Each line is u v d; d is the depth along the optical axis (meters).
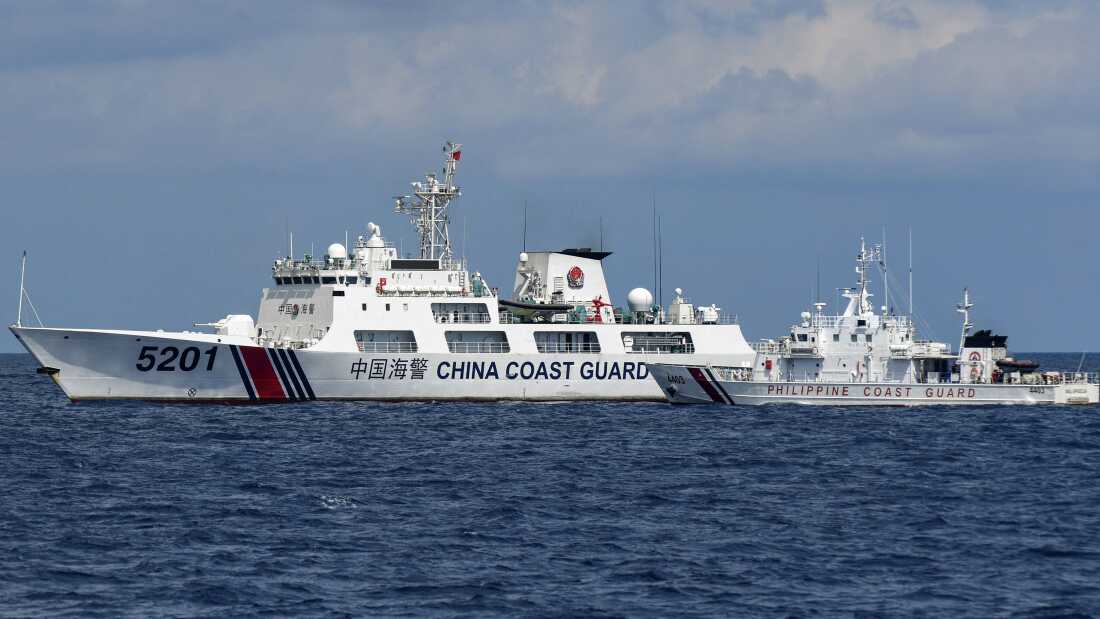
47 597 87.94
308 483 132.12
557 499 123.81
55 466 142.62
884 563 98.88
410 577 93.38
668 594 89.81
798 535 108.31
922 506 122.25
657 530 109.75
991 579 94.56
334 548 101.81
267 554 99.69
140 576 93.12
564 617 84.50
